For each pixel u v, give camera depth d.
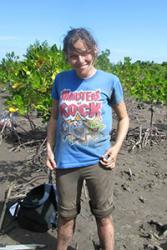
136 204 2.36
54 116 1.58
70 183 1.52
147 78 4.16
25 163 3.03
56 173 1.54
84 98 1.44
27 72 2.91
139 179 2.78
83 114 1.45
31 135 3.75
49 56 2.99
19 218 2.00
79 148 1.48
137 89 4.12
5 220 2.06
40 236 1.93
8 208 2.17
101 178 1.50
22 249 1.82
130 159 3.23
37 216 1.94
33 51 3.33
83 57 1.39
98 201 1.53
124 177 2.79
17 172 2.83
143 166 3.08
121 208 2.29
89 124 1.45
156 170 3.00
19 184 2.56
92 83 1.45
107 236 1.59
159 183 2.73
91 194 1.54
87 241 1.91
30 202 1.96
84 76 1.44
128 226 2.07
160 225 2.06
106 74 1.47
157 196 2.51
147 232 2.02
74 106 1.45
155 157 3.35
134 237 1.97
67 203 1.54
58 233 1.62
